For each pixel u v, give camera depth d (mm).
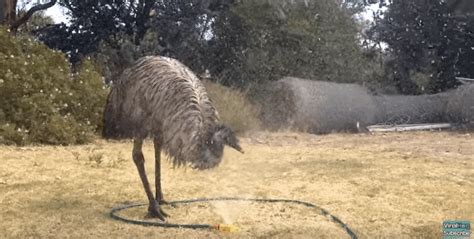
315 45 23219
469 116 21250
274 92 20172
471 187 9875
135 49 22469
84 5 23344
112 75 22250
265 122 19984
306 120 19562
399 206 8562
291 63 22969
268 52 23000
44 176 10773
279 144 16078
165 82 7500
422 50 24594
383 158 13219
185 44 23016
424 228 7371
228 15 23266
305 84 20109
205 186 9984
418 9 24094
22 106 15586
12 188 9695
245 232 7238
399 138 18000
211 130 7113
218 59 23547
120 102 8039
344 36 23812
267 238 7000
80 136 15688
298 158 13195
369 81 24797
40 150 14164
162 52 22828
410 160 12898
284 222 7719
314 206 8539
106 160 12664
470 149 14914
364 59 24688
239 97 19047
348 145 15977
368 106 20938
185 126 7133
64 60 17859
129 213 8180
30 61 16609
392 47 25172
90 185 10008
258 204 8688
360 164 12258
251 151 14289
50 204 8641
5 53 16719
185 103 7227
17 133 14922
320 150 14711
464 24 22969
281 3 23047
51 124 15391
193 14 22969
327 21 23688
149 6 23281
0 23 21922
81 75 17688
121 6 23375
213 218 7906
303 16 23500
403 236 7086
